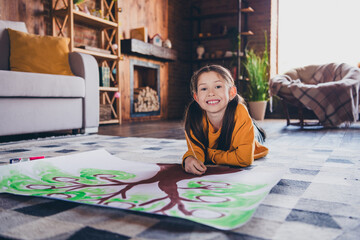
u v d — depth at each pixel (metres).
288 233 0.53
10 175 0.93
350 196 0.75
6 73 1.76
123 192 0.76
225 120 1.10
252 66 4.79
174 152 1.53
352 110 2.92
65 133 2.63
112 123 3.93
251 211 0.60
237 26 5.20
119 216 0.62
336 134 2.46
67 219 0.60
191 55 6.05
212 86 1.04
